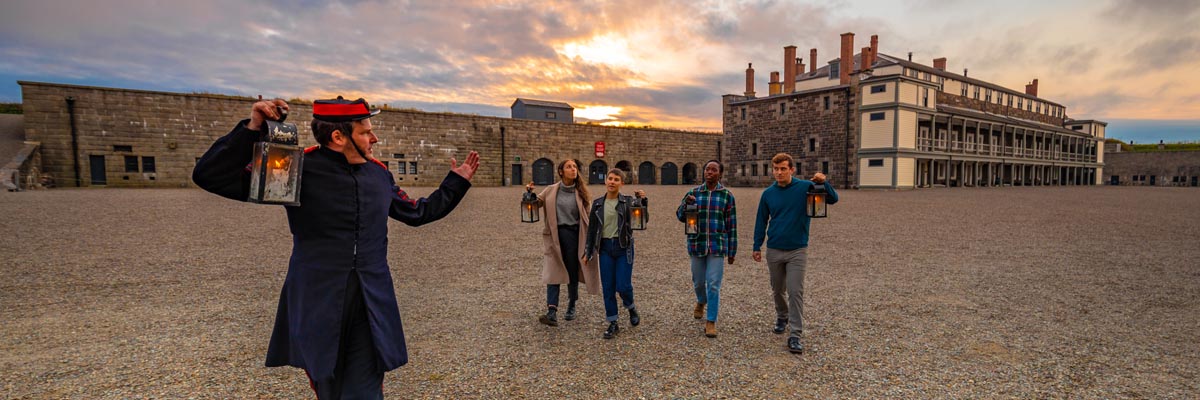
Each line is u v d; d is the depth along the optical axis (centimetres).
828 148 4000
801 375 362
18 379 343
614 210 442
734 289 616
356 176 206
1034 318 499
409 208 232
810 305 546
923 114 3759
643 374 362
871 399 324
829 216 1545
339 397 203
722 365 380
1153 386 344
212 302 539
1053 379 355
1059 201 2331
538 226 1229
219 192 185
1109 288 623
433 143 3759
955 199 2434
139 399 316
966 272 718
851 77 3931
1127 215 1617
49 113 2594
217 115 2981
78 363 372
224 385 338
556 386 341
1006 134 4822
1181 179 5581
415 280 655
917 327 470
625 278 444
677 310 525
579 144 4516
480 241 984
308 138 3256
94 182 2698
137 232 1021
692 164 5306
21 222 1115
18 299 541
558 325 475
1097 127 5912
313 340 194
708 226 438
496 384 344
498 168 4084
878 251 895
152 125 2817
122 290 584
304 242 199
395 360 212
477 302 552
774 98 4384
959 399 324
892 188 3578
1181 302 559
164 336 432
